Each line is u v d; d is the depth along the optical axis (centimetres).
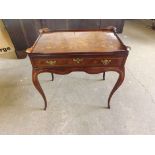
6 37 237
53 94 181
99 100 173
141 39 289
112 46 130
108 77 205
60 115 158
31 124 151
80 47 129
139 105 166
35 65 127
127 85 190
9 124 151
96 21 272
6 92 185
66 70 132
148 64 225
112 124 149
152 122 150
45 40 144
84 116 156
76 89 188
